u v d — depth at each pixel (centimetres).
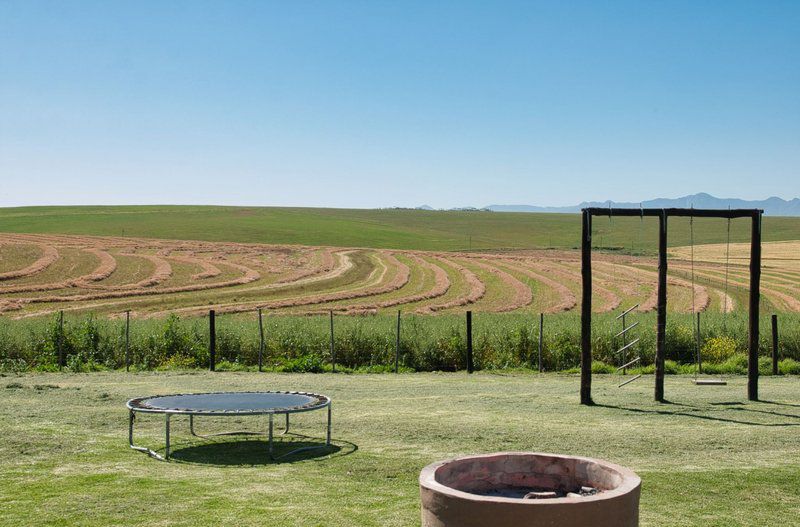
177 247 7256
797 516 800
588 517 485
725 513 808
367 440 1188
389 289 5300
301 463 1027
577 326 2581
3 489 881
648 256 8406
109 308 4284
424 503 529
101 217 11338
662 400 1641
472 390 1789
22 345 2370
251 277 5634
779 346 2467
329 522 757
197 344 2375
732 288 5638
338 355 2388
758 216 1684
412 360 2358
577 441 1182
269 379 1980
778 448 1148
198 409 1059
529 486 620
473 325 2659
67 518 768
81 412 1409
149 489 884
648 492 889
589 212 1595
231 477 948
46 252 6203
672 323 2569
